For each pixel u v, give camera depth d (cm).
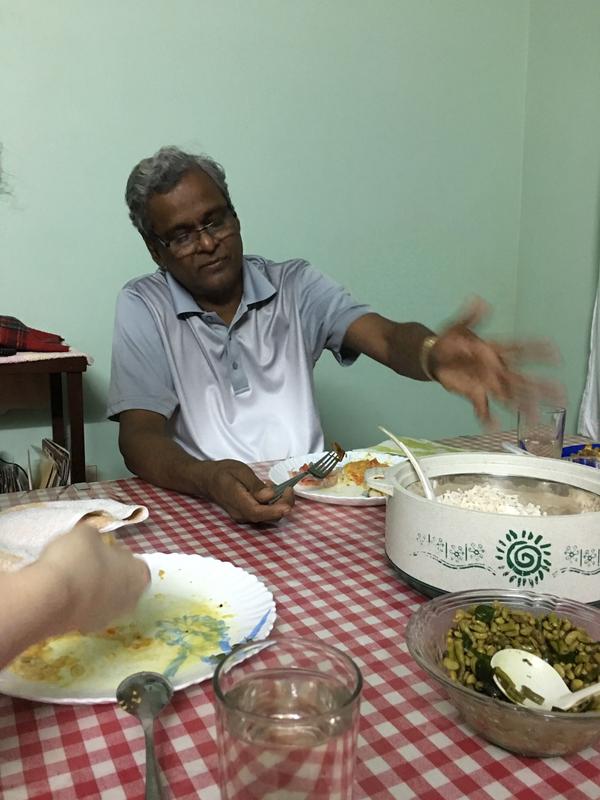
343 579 80
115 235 217
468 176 267
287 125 231
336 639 67
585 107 246
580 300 258
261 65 223
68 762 50
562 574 65
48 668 60
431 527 70
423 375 134
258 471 126
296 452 161
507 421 266
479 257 277
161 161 140
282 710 45
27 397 215
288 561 86
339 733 41
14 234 205
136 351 153
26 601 41
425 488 78
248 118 226
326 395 256
